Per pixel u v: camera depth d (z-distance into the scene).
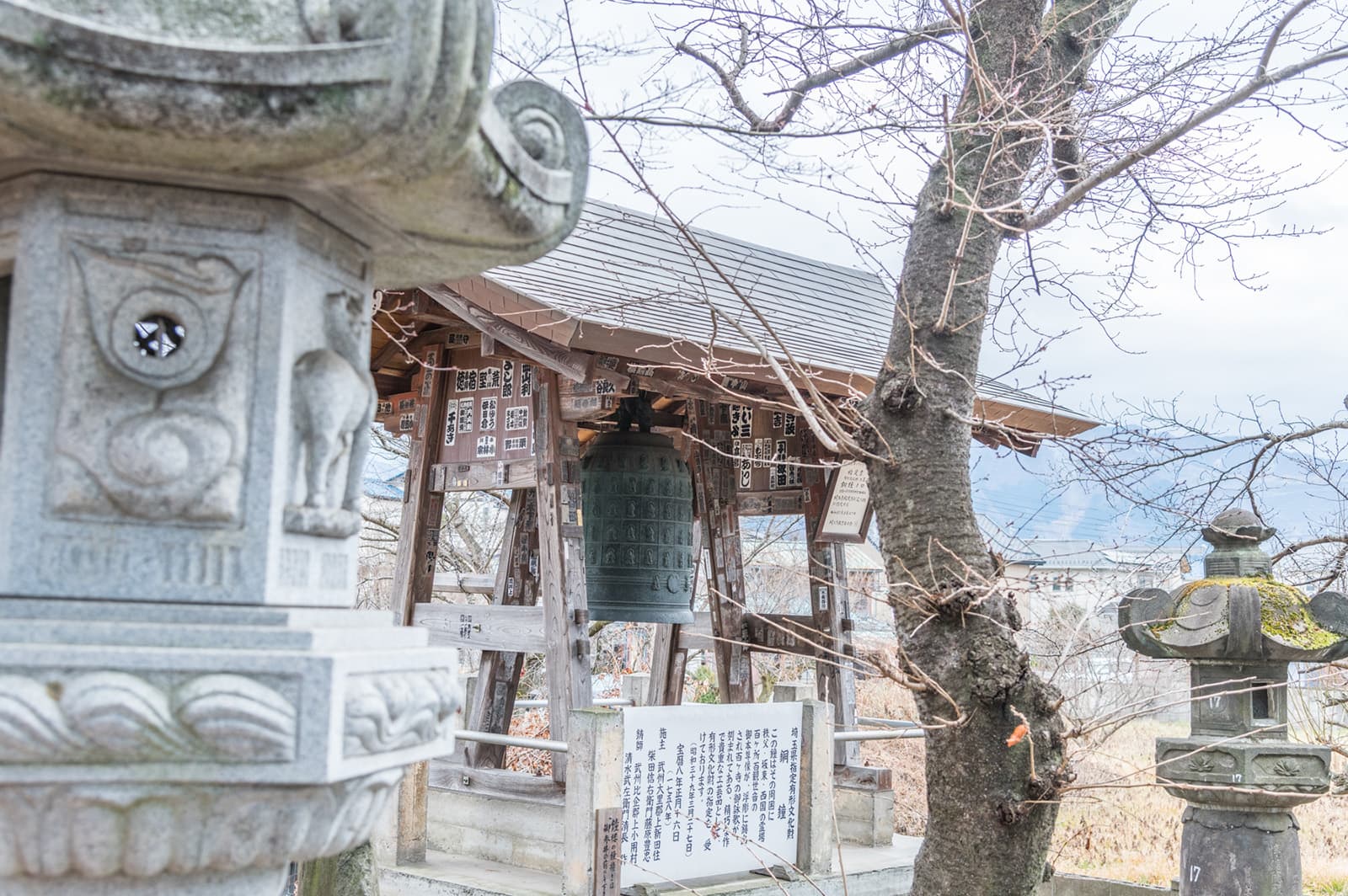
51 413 2.49
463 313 7.36
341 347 2.83
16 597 2.46
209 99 2.22
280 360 2.60
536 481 7.74
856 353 8.99
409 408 9.16
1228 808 6.57
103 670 2.33
